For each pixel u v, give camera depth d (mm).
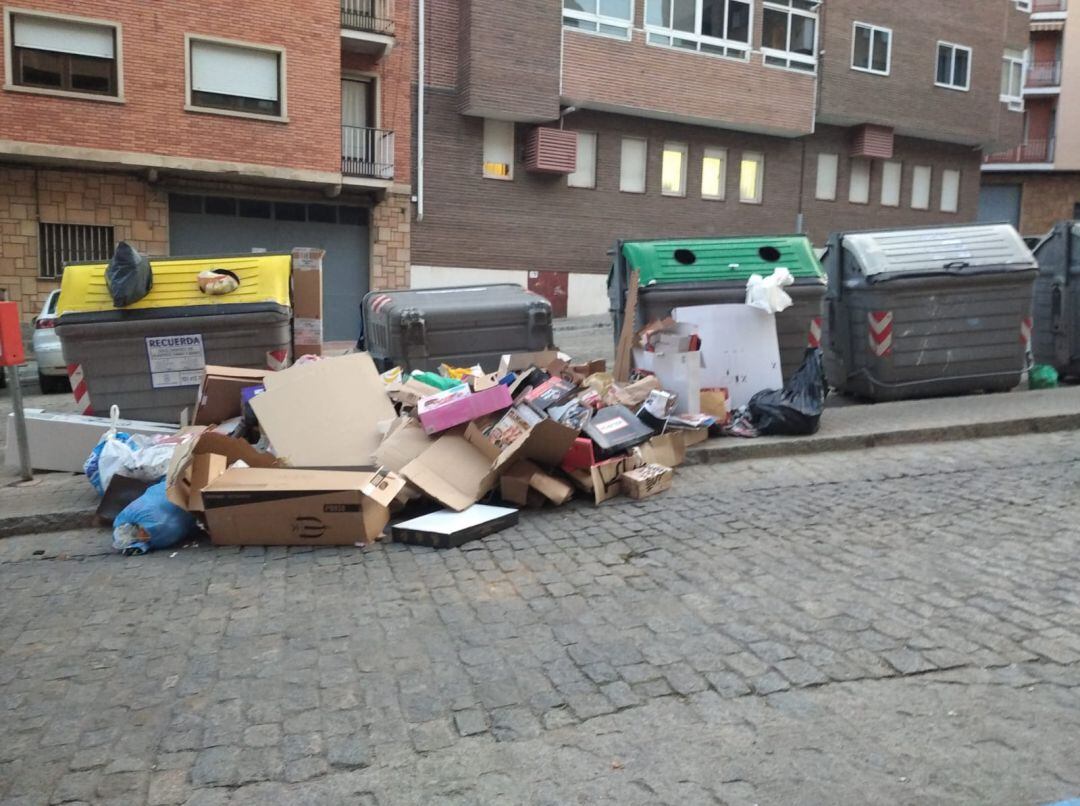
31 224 16844
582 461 5816
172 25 17031
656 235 24234
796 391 7391
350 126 20031
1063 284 9727
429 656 3574
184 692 3322
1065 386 9742
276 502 5059
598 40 21906
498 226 22141
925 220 28922
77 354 7160
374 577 4559
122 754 2893
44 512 5641
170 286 7305
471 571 4602
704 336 7758
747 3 23656
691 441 7086
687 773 2678
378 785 2680
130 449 5844
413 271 21234
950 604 3885
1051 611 3768
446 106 21203
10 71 15938
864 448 7262
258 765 2805
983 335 8711
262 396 6164
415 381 6828
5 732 3059
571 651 3566
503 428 5855
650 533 5145
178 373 7262
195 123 17391
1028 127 36219
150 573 4746
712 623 3787
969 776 2590
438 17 20828
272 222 19453
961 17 27328
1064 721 2871
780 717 2984
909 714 2965
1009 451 6977
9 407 11500
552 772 2715
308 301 7676
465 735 2951
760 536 5016
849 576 4297
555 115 21719
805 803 2498
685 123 24141
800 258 8250
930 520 5203
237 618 4051
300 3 18125
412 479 5465
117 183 17500
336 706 3176
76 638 3877
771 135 25578
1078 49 35125
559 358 7711
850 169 27188
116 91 16750
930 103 27219
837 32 25203
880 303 8508
